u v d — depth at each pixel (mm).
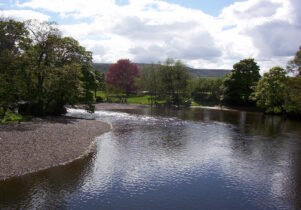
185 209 19953
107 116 69938
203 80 134375
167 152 34469
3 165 25266
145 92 155625
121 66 147625
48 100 58844
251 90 105812
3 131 36219
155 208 19938
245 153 35094
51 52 58281
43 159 28031
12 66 50469
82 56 68812
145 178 25391
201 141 41531
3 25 51812
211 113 84938
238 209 20250
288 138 45281
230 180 25641
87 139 38656
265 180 25875
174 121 63156
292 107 72938
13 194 20812
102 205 19984
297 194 22984
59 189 22094
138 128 51562
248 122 64688
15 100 53656
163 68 117312
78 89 60844
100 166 27938
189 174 26859
